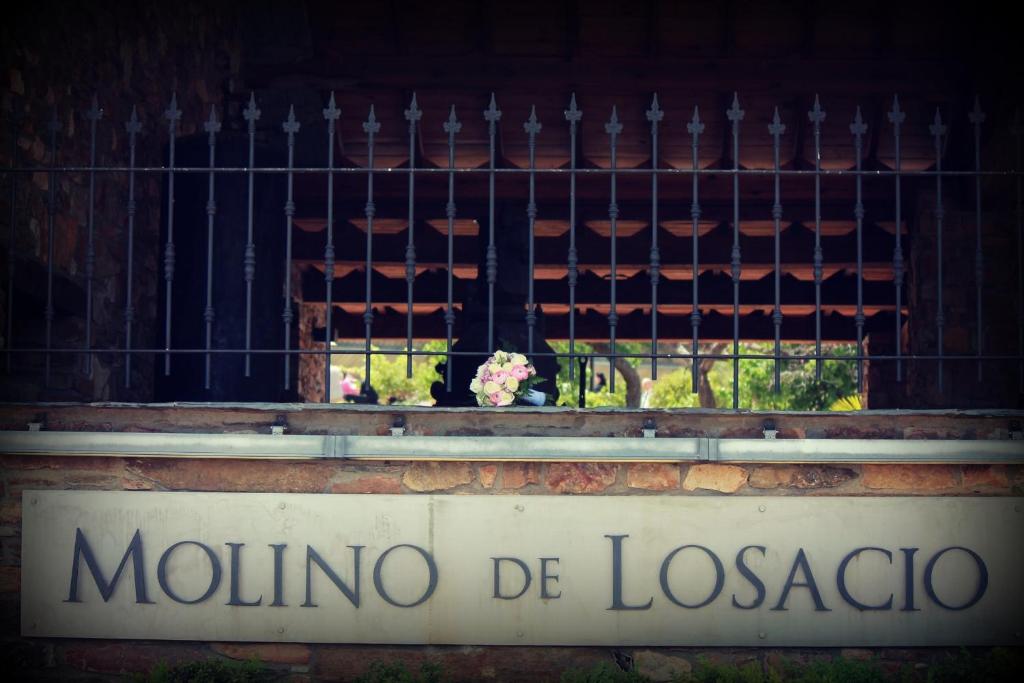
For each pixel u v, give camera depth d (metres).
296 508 3.96
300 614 3.94
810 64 8.06
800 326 11.36
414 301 10.38
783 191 8.60
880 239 8.88
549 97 8.31
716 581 3.92
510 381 4.20
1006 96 7.48
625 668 3.92
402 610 3.93
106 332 5.95
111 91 5.98
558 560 3.93
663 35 8.05
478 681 3.94
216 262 6.32
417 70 8.16
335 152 8.55
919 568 3.92
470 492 3.97
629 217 8.93
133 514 3.97
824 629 3.91
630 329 11.54
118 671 3.96
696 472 3.96
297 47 8.30
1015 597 3.91
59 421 4.00
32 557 3.96
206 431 3.99
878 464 3.96
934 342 7.54
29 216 4.93
